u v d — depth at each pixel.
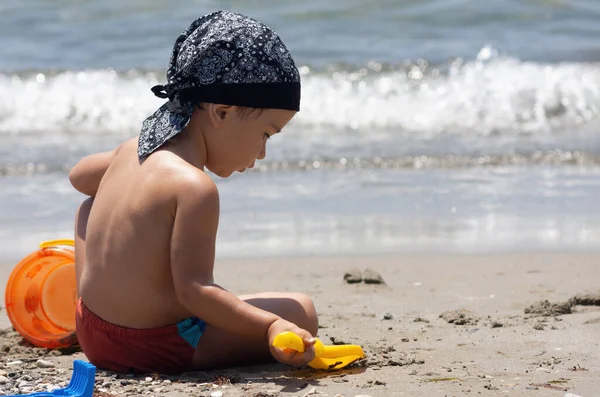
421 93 18.52
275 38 5.58
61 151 15.05
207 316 5.27
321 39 22.59
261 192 12.48
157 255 5.34
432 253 9.57
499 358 5.89
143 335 5.50
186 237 5.22
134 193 5.45
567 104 18.03
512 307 7.48
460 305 7.58
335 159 14.57
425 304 7.62
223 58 5.39
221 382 5.33
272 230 10.48
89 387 4.62
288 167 14.11
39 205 11.59
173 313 5.50
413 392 5.10
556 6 25.42
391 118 17.47
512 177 13.59
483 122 17.39
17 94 17.75
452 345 6.28
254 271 8.80
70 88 18.20
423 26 23.88
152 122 5.68
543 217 11.17
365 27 23.72
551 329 6.66
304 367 5.72
